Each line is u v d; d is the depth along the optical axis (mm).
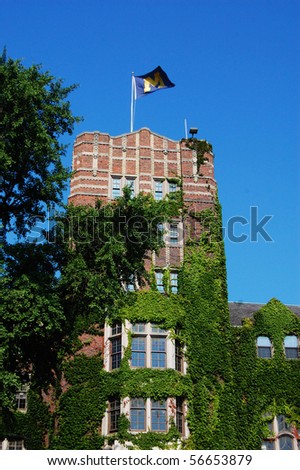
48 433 39750
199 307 43281
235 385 43469
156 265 44031
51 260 31734
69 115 32875
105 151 47969
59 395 40281
